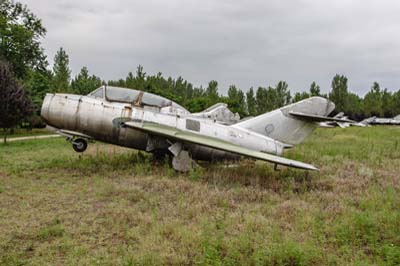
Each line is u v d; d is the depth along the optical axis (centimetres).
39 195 673
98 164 1024
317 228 486
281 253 386
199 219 524
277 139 1115
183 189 727
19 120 1831
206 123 1061
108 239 453
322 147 1561
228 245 414
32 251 413
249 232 467
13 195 668
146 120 1009
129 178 840
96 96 1027
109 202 634
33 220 519
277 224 506
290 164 823
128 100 1041
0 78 1747
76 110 980
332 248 429
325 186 780
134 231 469
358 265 369
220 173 896
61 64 5125
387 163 1101
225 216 544
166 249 410
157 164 1033
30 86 3306
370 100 7862
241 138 1062
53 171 930
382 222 506
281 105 6281
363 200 634
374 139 2156
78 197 666
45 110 989
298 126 1116
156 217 536
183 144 957
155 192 705
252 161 1072
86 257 393
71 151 1382
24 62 3550
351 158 1227
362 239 452
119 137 1019
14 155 1248
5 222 506
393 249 405
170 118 1035
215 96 4881
